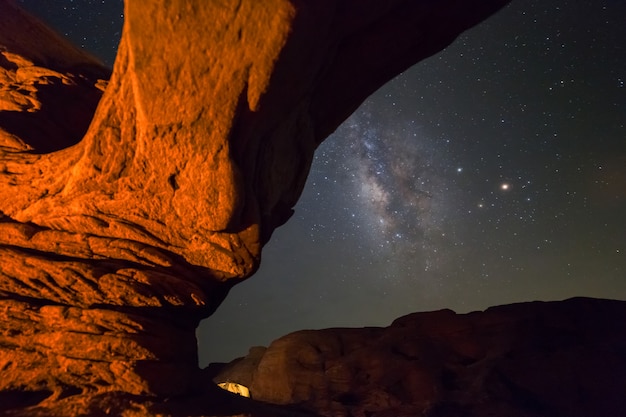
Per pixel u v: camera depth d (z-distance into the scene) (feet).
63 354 14.35
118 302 15.29
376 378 28.40
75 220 16.49
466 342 29.48
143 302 15.44
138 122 15.07
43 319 14.69
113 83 15.10
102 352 14.39
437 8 17.76
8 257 15.46
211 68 14.02
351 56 18.30
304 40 14.19
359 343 31.45
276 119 16.39
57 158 16.93
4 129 18.97
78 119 22.08
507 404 25.20
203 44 13.70
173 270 16.46
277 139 17.81
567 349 26.81
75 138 21.49
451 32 18.75
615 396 24.79
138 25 13.42
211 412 15.40
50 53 24.41
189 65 13.94
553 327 28.50
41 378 14.15
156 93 14.26
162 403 14.43
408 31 18.11
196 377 16.92
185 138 14.98
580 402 25.09
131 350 14.61
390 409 26.50
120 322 14.80
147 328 15.16
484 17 18.51
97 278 15.35
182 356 16.22
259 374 32.60
